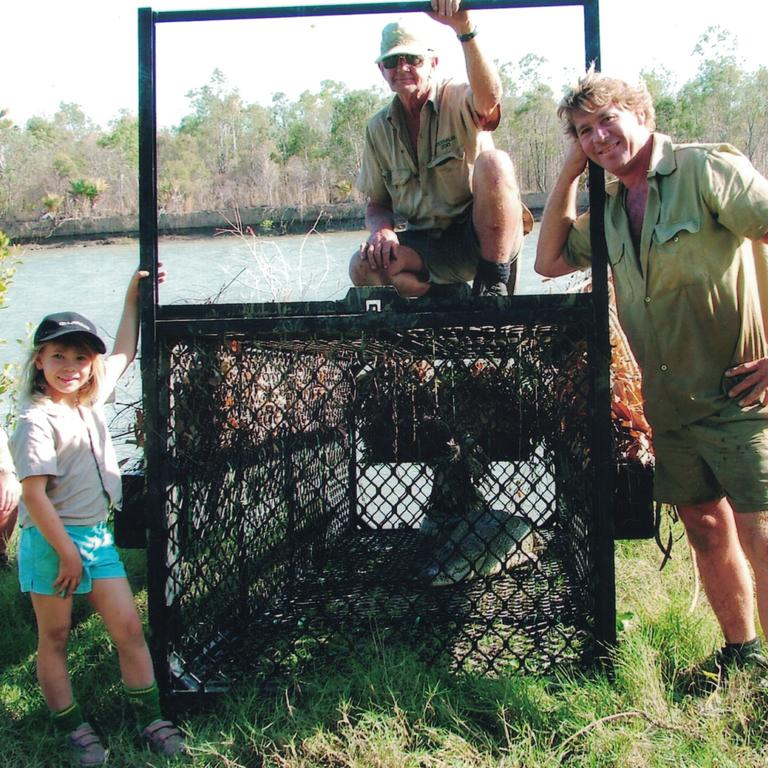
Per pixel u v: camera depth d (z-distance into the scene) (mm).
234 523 3514
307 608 3781
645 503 3512
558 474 3670
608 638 3057
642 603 3611
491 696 2910
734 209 2838
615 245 3150
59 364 2803
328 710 2830
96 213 31484
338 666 3188
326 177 28031
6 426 5535
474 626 3467
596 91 2908
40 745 2824
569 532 3705
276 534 4008
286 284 6785
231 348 3309
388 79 3820
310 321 2988
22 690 3250
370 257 3709
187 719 3029
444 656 3252
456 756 2580
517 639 3355
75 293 12578
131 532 3625
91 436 2934
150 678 2924
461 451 3539
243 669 3219
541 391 3451
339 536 4996
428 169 3951
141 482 3615
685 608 3475
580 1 3002
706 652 3184
